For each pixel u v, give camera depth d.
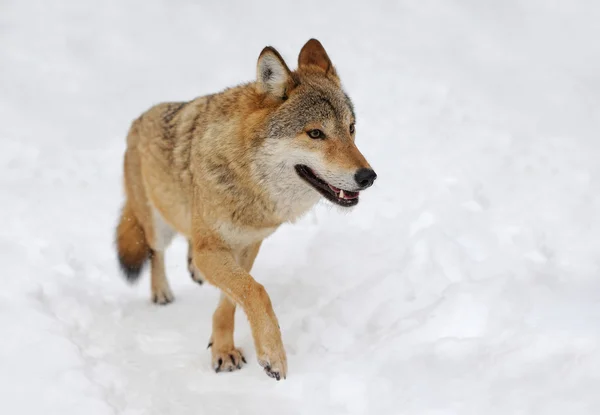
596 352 11.05
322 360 12.91
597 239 16.69
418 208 18.92
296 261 17.78
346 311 14.34
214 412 11.56
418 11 37.22
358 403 11.32
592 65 30.77
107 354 13.48
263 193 13.12
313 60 14.52
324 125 12.71
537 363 11.30
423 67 30.52
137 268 17.06
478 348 12.05
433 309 13.45
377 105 27.08
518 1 37.88
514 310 13.06
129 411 11.32
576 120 25.38
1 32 36.00
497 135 23.89
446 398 10.92
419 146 23.58
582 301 13.20
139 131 16.23
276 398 11.88
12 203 20.58
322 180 12.94
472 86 28.66
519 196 19.36
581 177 20.25
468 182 20.47
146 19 38.38
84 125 28.12
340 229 18.48
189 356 13.99
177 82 31.89
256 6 39.31
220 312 13.73
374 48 32.78
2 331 12.61
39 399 10.98
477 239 16.88
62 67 33.28
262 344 12.05
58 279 16.02
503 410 10.38
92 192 22.44
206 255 13.35
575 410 10.06
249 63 33.06
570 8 36.91
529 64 30.97
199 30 37.03
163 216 15.73
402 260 16.08
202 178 13.33
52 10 38.62
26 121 27.92
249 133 12.97
